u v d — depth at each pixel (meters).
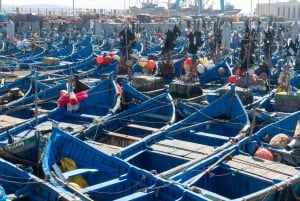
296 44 30.12
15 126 15.39
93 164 12.09
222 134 15.88
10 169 11.09
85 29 59.06
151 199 10.45
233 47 38.03
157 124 16.77
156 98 17.56
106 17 73.38
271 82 23.62
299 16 95.88
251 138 13.85
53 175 10.91
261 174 11.52
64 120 16.86
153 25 62.34
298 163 12.70
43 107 19.27
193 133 15.08
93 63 31.05
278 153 13.02
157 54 33.78
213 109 16.27
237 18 70.06
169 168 12.93
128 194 11.09
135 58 28.08
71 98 17.00
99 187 10.60
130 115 16.53
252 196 9.89
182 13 94.12
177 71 26.09
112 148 13.63
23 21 61.44
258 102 18.61
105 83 18.48
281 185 10.53
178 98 18.80
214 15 80.38
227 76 24.64
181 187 10.27
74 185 10.56
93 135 15.12
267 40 27.89
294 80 22.95
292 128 15.63
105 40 44.25
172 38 25.08
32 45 40.91
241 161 12.45
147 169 13.40
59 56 35.88
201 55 32.31
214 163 12.11
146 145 13.69
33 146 12.32
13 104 18.19
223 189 12.02
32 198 10.44
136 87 20.67
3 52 38.88
